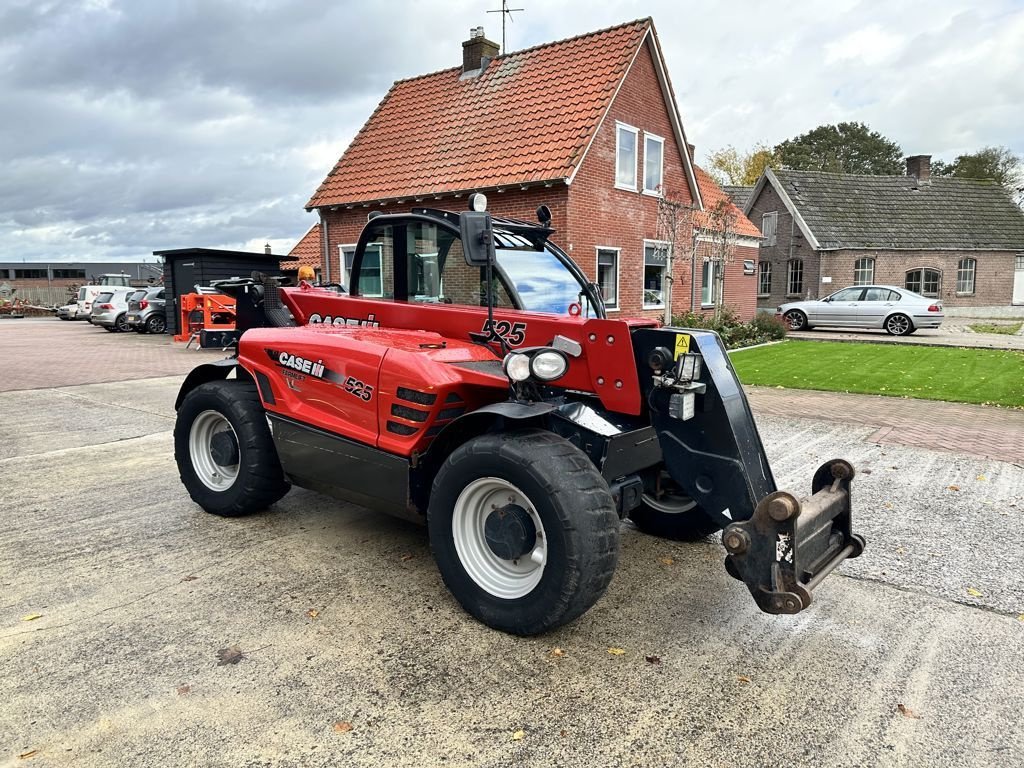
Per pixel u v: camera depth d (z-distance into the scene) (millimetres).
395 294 4297
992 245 29125
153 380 11117
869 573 3908
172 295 19625
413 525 4535
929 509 4957
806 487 5492
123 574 3754
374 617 3314
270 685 2754
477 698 2695
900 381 10859
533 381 3133
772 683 2834
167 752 2363
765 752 2414
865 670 2938
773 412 8508
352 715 2576
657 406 3264
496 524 3182
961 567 3992
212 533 4367
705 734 2508
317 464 4000
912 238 28906
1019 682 2863
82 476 5613
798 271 29594
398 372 3525
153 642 3059
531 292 3918
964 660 3023
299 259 20438
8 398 9375
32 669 2838
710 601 3557
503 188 14320
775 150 62906
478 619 3248
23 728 2471
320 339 3980
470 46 17344
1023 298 31031
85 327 26703
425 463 3545
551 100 15422
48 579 3682
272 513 4750
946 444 6840
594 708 2646
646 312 17344
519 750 2406
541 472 2922
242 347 4434
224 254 19062
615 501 3342
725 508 3150
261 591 3568
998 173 56219
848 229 28797
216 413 4605
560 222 14125
